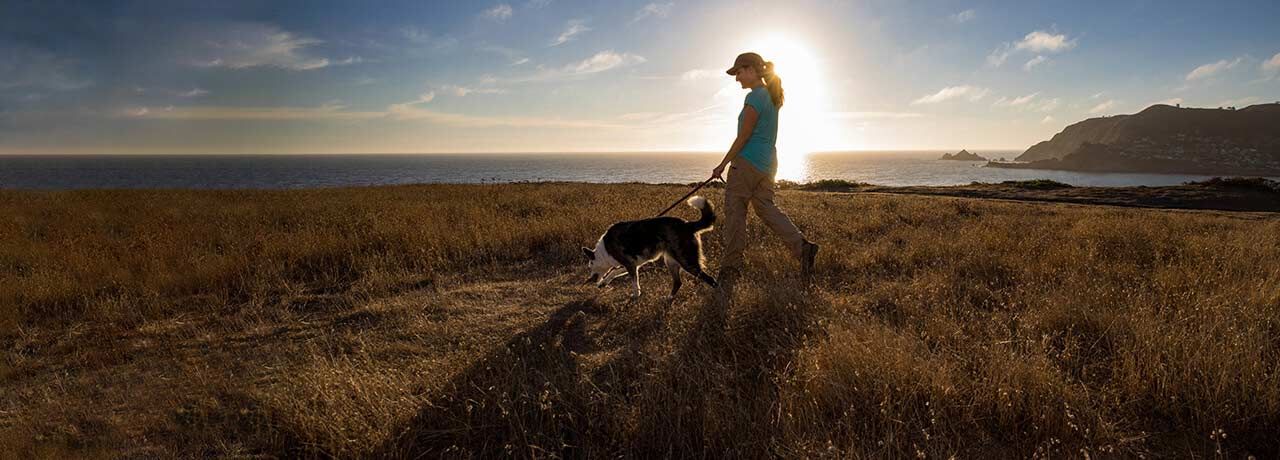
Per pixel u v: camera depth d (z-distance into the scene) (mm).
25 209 12836
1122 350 3500
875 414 2955
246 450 3012
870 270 6188
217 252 7586
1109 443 2711
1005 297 4992
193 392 3707
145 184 75500
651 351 3924
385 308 5328
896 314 4602
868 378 3207
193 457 2971
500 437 3006
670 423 2908
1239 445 2734
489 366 3709
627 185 23234
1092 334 3963
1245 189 27000
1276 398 2824
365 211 10984
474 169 173125
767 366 3654
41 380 3977
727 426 2857
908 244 7523
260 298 5773
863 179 113000
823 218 10344
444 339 4496
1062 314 4160
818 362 3469
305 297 5828
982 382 3184
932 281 5246
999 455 2719
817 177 125500
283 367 4031
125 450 3047
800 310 4469
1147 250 6832
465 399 3188
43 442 3104
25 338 4742
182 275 6316
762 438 2795
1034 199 26234
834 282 5773
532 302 5469
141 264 6797
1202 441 2770
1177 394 3031
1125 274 5520
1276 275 5078
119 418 3377
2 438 3049
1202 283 4910
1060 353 3719
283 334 4812
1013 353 3371
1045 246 7012
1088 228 8594
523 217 10766
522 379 3473
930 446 2705
